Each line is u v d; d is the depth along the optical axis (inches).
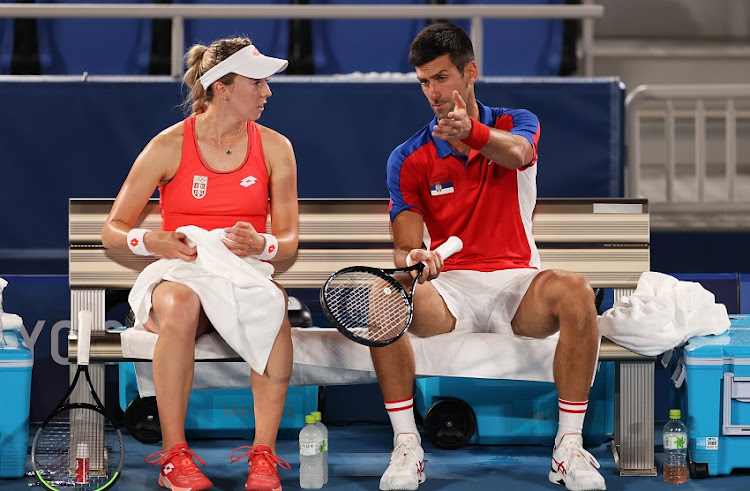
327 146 660.7
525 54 951.0
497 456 546.3
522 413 563.5
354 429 621.0
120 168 657.6
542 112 660.7
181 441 463.2
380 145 661.3
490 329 506.6
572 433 478.9
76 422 497.0
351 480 494.6
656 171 1003.3
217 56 492.7
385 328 472.4
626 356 499.8
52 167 655.1
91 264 528.4
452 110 490.6
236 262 476.1
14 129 652.7
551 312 477.1
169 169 501.7
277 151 513.0
